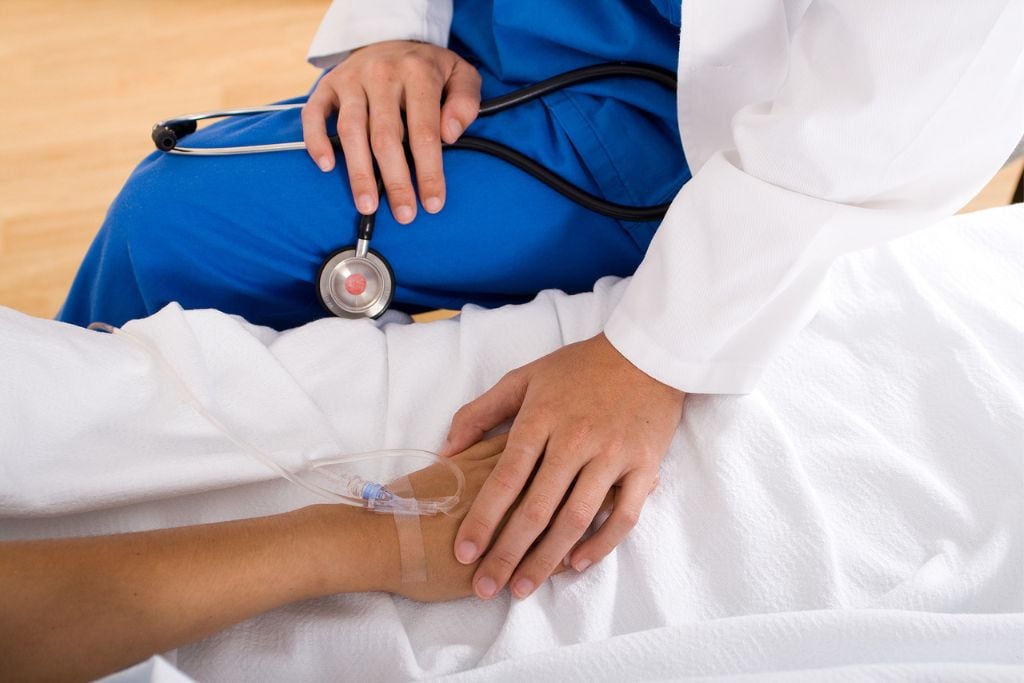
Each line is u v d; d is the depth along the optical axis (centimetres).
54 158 190
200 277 99
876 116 69
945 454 77
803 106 72
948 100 68
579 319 90
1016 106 71
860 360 84
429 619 71
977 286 90
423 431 81
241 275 100
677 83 94
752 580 70
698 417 80
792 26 88
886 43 67
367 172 90
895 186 75
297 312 106
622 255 105
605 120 99
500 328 89
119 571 61
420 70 97
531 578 70
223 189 94
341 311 97
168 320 79
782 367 83
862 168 72
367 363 85
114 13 232
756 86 89
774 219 75
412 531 70
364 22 108
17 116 201
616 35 97
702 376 79
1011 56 67
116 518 73
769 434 76
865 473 76
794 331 81
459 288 106
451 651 68
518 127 98
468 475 75
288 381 79
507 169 97
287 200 94
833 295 89
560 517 72
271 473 73
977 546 71
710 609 70
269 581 65
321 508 71
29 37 224
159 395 76
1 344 70
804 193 75
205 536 65
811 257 76
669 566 72
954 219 97
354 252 96
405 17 106
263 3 234
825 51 71
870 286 89
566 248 103
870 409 81
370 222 94
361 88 96
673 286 78
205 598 63
